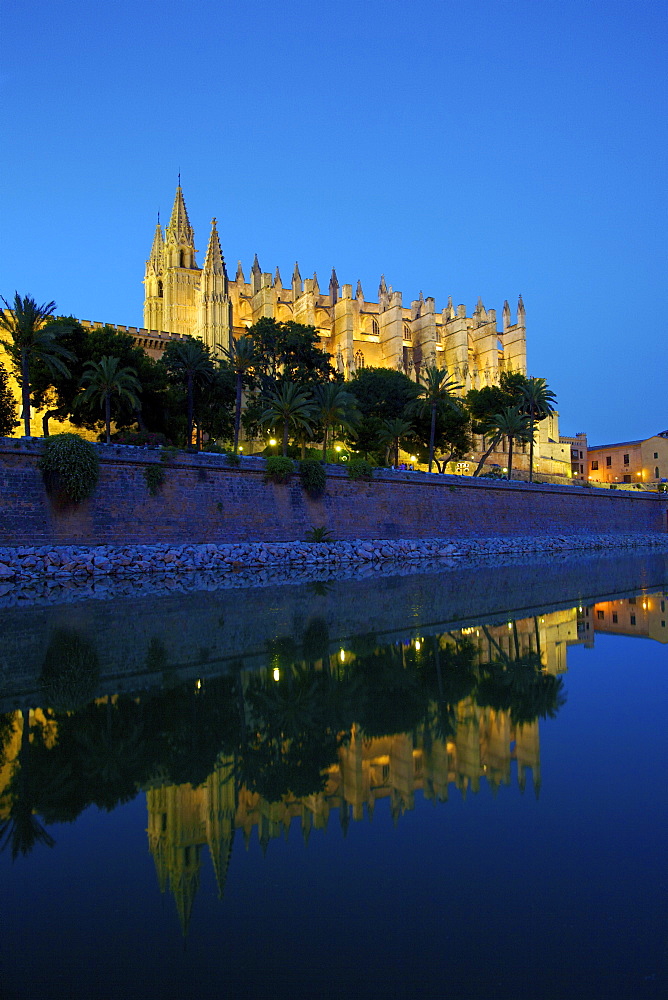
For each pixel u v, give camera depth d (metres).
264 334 80.25
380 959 5.52
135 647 19.14
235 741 11.30
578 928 5.93
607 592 32.12
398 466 76.06
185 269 117.00
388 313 120.81
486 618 24.30
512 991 5.09
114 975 5.41
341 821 8.20
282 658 17.81
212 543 47.50
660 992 5.07
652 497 89.06
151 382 64.56
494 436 89.94
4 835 8.02
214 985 5.26
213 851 7.50
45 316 46.38
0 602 28.30
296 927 6.08
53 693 14.41
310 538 53.06
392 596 30.75
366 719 12.44
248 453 80.44
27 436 43.19
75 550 39.62
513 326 134.62
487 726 11.93
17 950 5.80
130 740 11.39
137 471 44.81
